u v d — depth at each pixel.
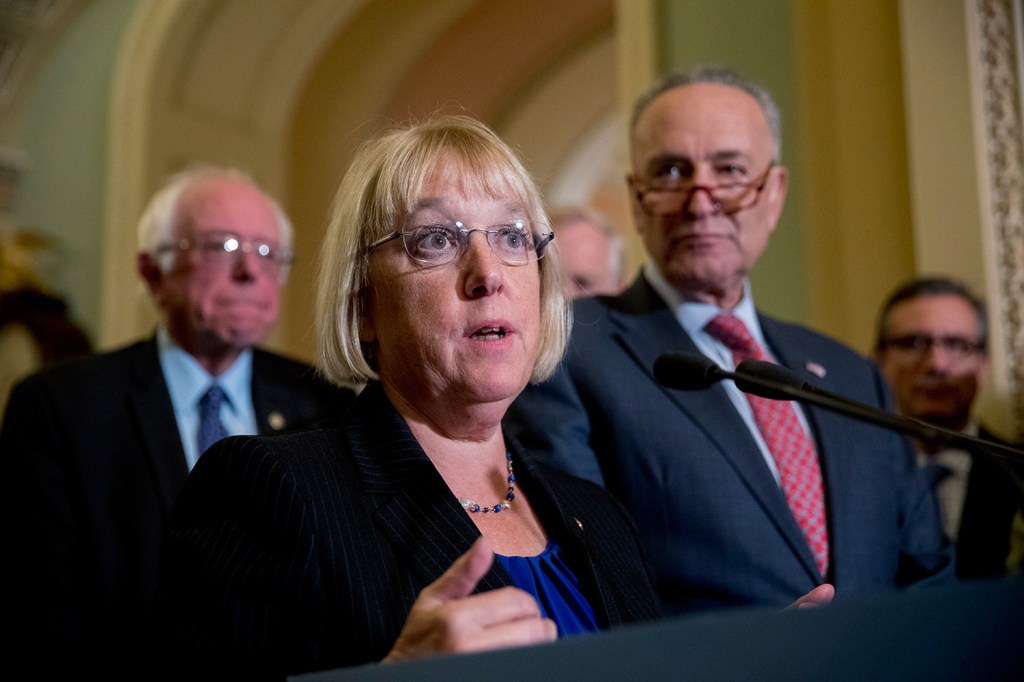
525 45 8.61
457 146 1.65
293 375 2.98
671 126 2.47
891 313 3.40
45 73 7.21
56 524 2.50
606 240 4.34
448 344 1.56
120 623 2.43
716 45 4.13
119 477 2.55
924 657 0.87
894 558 2.32
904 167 3.72
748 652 0.84
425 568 1.43
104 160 6.88
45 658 2.40
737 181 2.43
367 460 1.54
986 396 3.57
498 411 1.62
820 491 2.28
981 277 3.60
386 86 8.16
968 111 3.66
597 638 0.84
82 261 6.86
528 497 1.69
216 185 2.99
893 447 2.48
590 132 9.37
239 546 1.39
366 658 1.35
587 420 2.27
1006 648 0.88
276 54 7.51
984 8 3.71
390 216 1.62
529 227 1.65
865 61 3.82
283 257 3.06
